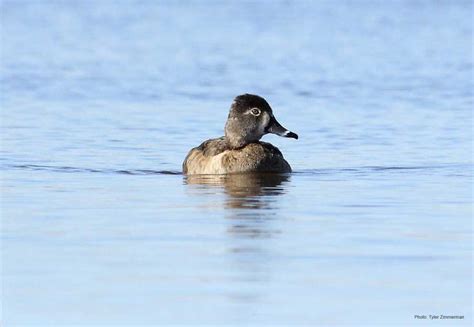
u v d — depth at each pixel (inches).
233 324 406.0
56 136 890.1
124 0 2425.0
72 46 1631.4
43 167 748.6
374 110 1040.2
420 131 913.5
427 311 418.3
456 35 1745.8
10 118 989.8
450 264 475.8
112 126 946.7
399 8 2210.9
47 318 413.4
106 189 664.4
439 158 783.1
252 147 727.1
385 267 471.5
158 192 653.3
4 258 488.1
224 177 711.1
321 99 1122.7
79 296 434.9
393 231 538.3
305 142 867.4
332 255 491.5
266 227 548.7
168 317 413.1
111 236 529.3
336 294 437.1
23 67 1391.5
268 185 677.3
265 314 414.9
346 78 1286.9
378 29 1846.7
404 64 1413.6
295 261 481.4
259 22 1967.3
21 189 661.9
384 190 655.8
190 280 454.0
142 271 467.2
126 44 1658.5
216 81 1273.4
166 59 1483.8
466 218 569.0
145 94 1164.5
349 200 622.5
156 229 544.7
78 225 554.9
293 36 1749.5
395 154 802.8
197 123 969.5
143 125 954.7
